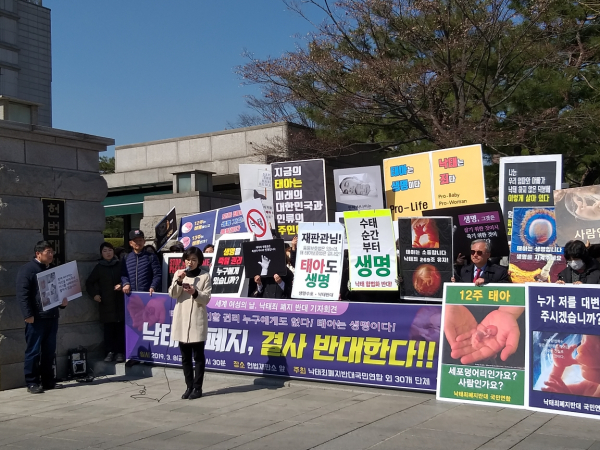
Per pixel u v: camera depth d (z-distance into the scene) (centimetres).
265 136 1877
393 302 798
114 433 616
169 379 889
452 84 1622
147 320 930
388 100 1623
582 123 1473
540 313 660
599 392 616
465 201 916
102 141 1010
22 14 4406
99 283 967
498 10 1552
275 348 821
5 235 861
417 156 957
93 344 978
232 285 877
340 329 778
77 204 970
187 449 553
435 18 1595
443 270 735
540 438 552
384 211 772
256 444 560
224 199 1755
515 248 799
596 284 644
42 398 798
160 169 2067
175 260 997
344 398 727
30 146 912
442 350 707
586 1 1494
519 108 1591
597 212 749
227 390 793
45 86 4600
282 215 1055
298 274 826
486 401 671
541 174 847
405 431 585
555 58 1549
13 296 873
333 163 1938
